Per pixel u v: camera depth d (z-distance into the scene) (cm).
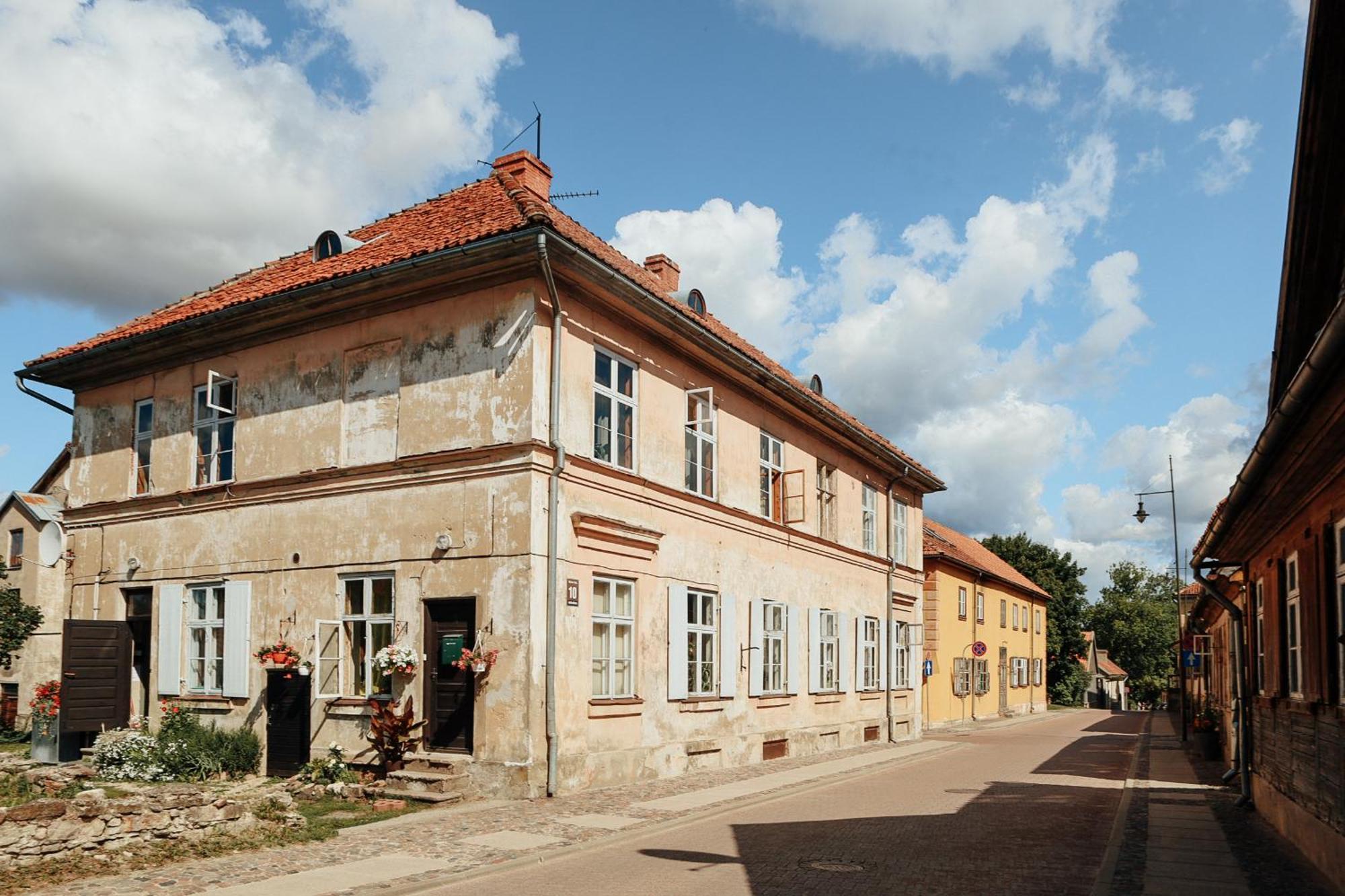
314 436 1684
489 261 1491
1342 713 897
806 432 2425
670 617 1786
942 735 3269
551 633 1459
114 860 952
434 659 1519
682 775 1795
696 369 1941
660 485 1770
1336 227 955
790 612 2269
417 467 1560
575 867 1026
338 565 1623
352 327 1672
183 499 1842
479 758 1438
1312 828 1047
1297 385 711
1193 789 1742
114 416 2014
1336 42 831
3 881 870
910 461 2970
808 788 1712
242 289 1947
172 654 1811
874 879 980
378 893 884
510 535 1460
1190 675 4103
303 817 1187
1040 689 5678
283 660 1608
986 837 1225
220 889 880
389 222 1966
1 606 2159
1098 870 1033
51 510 2314
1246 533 1316
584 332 1598
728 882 957
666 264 2491
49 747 1770
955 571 4009
